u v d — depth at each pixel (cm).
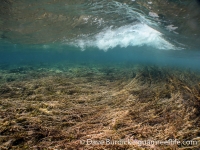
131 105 612
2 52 3869
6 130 435
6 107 595
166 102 631
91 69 1599
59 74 1259
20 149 364
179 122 471
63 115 532
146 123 476
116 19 1059
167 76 1027
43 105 609
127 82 961
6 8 918
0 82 988
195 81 952
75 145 371
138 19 1011
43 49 3053
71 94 760
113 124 464
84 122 481
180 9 752
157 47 1931
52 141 391
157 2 727
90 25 1219
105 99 683
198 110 539
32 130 436
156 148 362
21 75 1230
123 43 1945
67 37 1692
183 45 1504
